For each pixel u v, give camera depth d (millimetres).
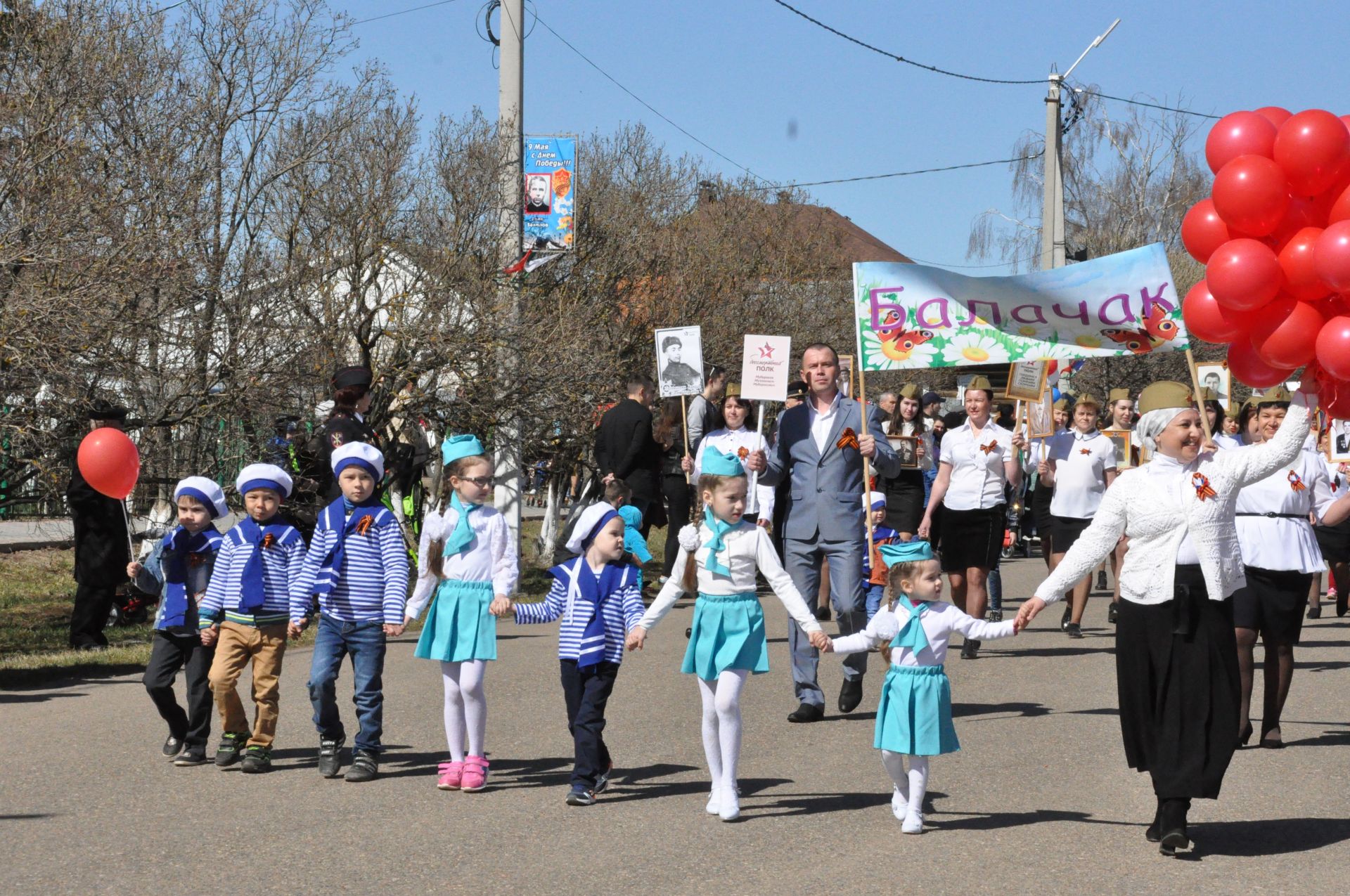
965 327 8281
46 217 10734
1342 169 5441
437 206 14688
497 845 5664
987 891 5047
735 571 6215
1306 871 5293
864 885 5113
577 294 17047
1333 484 11555
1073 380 35750
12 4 12141
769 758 7293
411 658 10430
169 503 12961
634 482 13133
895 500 11312
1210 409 13227
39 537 17609
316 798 6441
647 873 5285
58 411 10797
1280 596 7414
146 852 5551
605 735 7836
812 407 8547
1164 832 5500
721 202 24859
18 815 6125
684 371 13336
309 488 11844
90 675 9875
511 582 6699
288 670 10008
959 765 7113
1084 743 7598
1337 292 5508
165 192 12336
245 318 12594
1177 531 5609
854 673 8375
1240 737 7453
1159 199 49188
